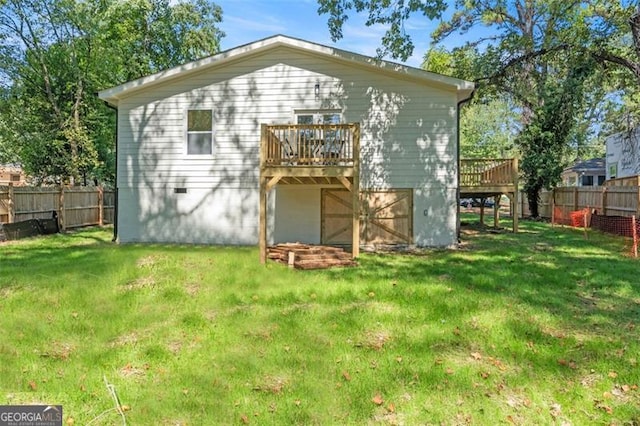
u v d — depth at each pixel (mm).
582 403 3240
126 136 11617
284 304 5570
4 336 4414
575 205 16047
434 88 10914
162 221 11594
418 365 3775
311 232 11273
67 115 20297
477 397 3295
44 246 10836
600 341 4277
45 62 20016
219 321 4895
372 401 3213
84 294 5938
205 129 11516
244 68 11375
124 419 3002
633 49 13906
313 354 4000
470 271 7555
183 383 3482
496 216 15461
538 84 18078
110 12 21000
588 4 14727
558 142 18031
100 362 3830
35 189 13469
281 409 3121
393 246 10961
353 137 8633
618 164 21188
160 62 24688
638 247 10156
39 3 19234
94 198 16734
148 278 6973
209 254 9547
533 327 4676
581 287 6387
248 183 11406
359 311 5219
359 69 11078
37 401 3209
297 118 11312
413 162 11000
